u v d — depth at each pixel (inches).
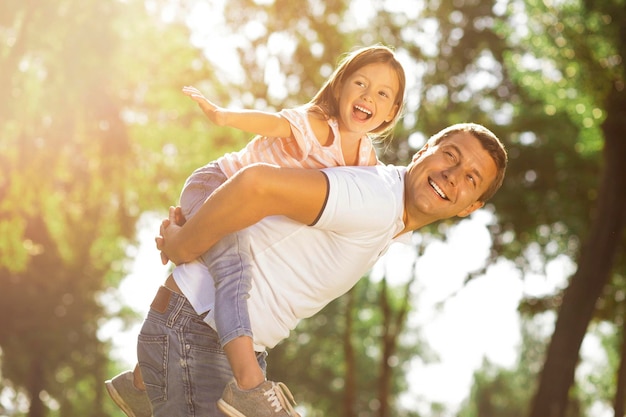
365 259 153.3
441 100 1261.1
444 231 1286.9
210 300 150.3
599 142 893.8
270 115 158.1
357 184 145.2
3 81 907.4
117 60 963.3
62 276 1478.8
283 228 149.4
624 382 1044.5
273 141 162.2
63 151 1002.1
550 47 795.4
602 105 800.3
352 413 1438.2
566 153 1103.6
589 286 832.3
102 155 1031.6
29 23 908.0
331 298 157.6
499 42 1217.4
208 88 1115.3
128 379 169.9
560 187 1123.3
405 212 158.7
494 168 158.9
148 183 1109.1
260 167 140.7
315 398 1931.6
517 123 1140.5
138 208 1181.7
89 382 1834.4
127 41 998.4
